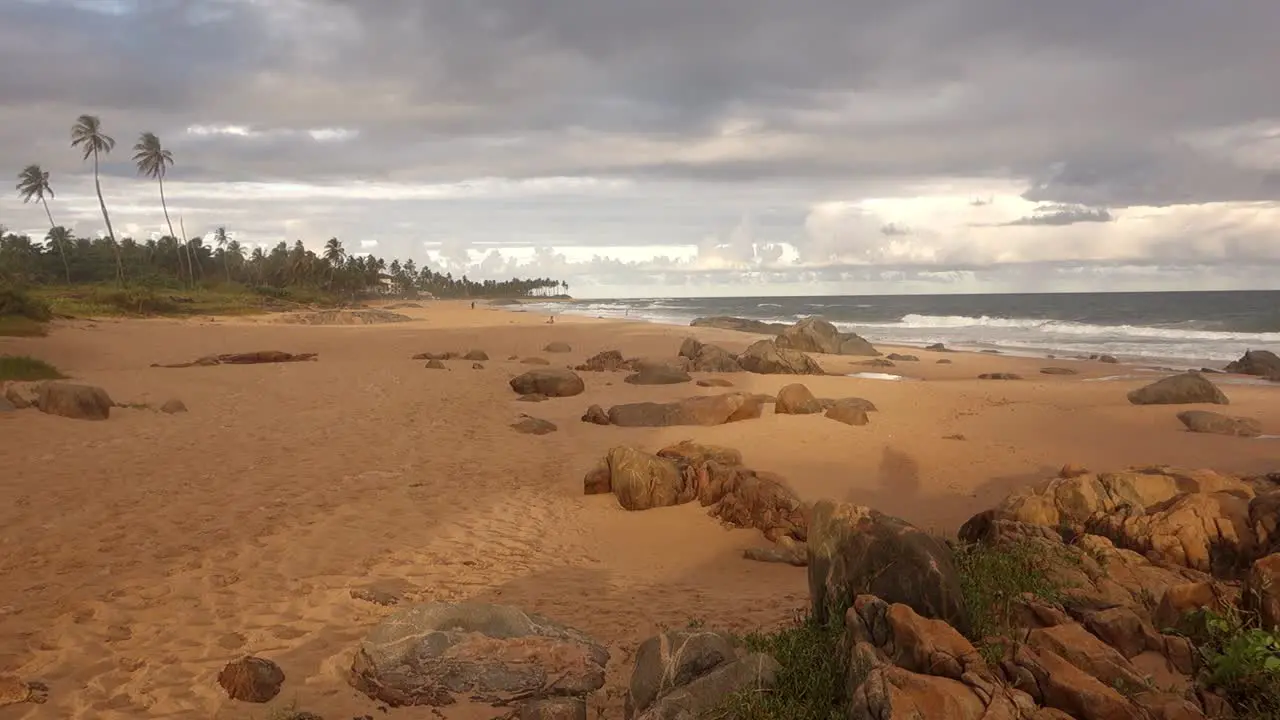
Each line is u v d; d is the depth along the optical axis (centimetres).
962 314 8888
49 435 1371
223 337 4266
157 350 3409
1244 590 553
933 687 430
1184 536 773
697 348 3331
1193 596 572
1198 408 2066
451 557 923
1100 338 5075
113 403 1748
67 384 1566
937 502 1205
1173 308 9269
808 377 2766
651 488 1171
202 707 554
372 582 824
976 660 462
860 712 435
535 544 996
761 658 518
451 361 3059
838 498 1218
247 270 13538
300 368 2616
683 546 1012
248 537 945
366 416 1794
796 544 980
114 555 863
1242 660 482
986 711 421
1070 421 1878
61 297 6894
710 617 737
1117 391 2405
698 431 1705
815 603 587
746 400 1844
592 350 3947
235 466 1276
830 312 10488
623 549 1002
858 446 1553
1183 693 482
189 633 680
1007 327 6316
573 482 1306
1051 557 661
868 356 3741
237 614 726
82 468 1194
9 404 1510
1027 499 916
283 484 1188
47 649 638
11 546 866
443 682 575
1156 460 1473
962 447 1556
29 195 10056
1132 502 887
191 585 791
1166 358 3766
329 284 13088
